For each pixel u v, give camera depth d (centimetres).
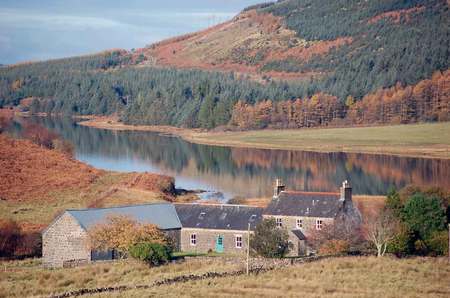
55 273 10362
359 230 11769
